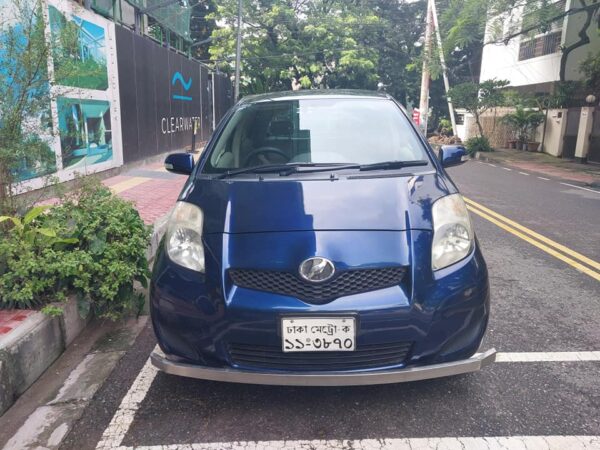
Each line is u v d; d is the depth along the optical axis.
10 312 3.28
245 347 2.53
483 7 17.92
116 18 11.73
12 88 3.97
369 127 3.70
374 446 2.44
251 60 30.25
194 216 2.88
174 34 18.16
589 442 2.47
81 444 2.46
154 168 12.62
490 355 2.67
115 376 3.10
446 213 2.85
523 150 24.94
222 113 25.55
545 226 7.45
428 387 2.95
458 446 2.44
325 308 2.44
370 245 2.59
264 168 3.26
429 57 24.73
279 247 2.59
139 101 12.66
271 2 31.67
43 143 4.23
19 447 2.44
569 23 22.14
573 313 4.12
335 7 34.06
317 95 4.10
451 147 3.96
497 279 4.99
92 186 4.41
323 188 2.97
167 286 2.68
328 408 2.75
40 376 3.10
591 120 18.80
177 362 2.64
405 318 2.48
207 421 2.64
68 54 4.52
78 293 3.62
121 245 3.66
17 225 3.66
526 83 26.31
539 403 2.80
